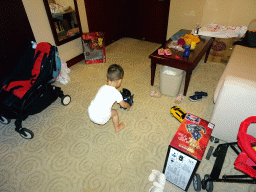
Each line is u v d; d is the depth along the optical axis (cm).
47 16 301
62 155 201
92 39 371
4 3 234
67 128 234
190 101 272
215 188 166
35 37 295
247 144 102
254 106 154
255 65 241
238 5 338
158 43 479
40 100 227
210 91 291
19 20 258
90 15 382
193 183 167
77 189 169
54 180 178
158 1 414
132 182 173
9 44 252
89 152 203
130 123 238
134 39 510
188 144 144
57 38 327
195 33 331
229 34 322
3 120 241
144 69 358
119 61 391
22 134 216
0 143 218
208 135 154
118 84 187
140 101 274
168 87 269
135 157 195
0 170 188
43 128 236
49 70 213
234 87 154
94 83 321
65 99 264
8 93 230
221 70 344
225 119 179
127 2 461
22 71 240
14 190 171
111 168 186
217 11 363
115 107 264
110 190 167
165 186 169
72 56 378
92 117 192
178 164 148
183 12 400
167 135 219
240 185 168
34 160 197
